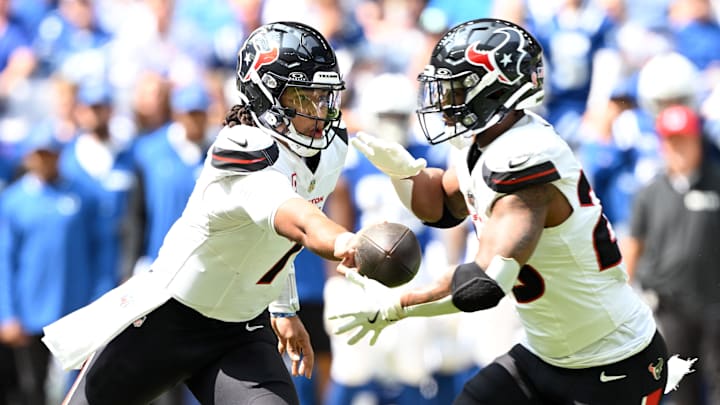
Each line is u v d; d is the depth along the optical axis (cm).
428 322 2597
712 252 2522
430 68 1537
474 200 1548
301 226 1406
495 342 2528
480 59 1504
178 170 2586
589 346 1586
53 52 3862
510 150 1470
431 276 2623
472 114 1518
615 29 3259
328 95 1554
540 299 1569
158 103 2955
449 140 1556
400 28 3525
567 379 1609
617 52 3228
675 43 3288
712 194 2525
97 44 3831
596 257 1547
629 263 2597
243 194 1481
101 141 2873
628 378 1584
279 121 1538
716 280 2525
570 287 1551
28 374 2800
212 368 1647
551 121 3194
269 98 1534
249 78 1548
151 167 2597
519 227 1447
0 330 2780
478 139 1545
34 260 2777
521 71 1512
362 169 2631
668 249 2536
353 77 3155
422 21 3409
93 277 2841
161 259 1655
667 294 2533
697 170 2531
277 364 1638
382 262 1383
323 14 3378
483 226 1524
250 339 1661
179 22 3584
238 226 1548
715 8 3444
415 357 2584
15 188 2805
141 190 2603
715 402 2541
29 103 3353
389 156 1619
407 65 3291
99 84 2923
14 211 2778
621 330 1579
